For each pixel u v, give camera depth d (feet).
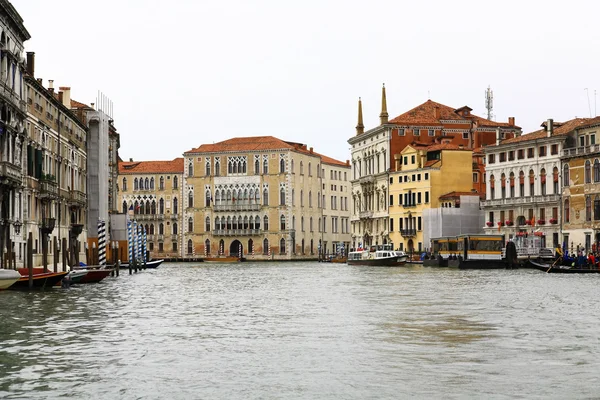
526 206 314.55
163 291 162.30
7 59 181.68
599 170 278.46
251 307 123.13
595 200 279.90
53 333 90.12
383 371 66.95
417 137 406.62
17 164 189.67
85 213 276.62
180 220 484.33
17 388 61.05
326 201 505.25
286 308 120.88
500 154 330.95
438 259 305.32
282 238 467.11
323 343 82.02
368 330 92.17
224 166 476.95
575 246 287.69
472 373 65.98
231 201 474.90
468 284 178.60
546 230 303.68
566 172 294.46
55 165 233.76
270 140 479.00
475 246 283.59
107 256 286.25
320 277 230.48
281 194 467.11
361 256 352.90
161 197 487.20
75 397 58.23
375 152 420.77
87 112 286.46
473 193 365.20
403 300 133.90
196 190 481.46
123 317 107.45
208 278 226.99
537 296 140.05
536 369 67.56
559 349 77.61
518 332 89.86
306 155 480.23
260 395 58.75
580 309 115.75
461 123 406.21
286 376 65.16
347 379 63.87
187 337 86.94
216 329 94.02
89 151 286.25
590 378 63.93
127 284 188.44
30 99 205.16
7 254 162.81
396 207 397.19
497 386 61.16
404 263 336.90
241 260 459.73
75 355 75.00
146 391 60.03
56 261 167.63
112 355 75.00
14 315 108.37
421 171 378.53
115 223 306.35
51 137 228.02
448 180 372.17
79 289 162.09
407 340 83.87
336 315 109.29
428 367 68.59
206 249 480.23
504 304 124.26
